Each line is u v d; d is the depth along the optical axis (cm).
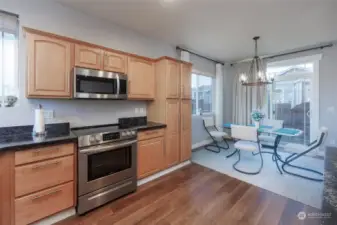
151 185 267
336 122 382
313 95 410
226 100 566
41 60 196
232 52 445
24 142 167
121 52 266
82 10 255
